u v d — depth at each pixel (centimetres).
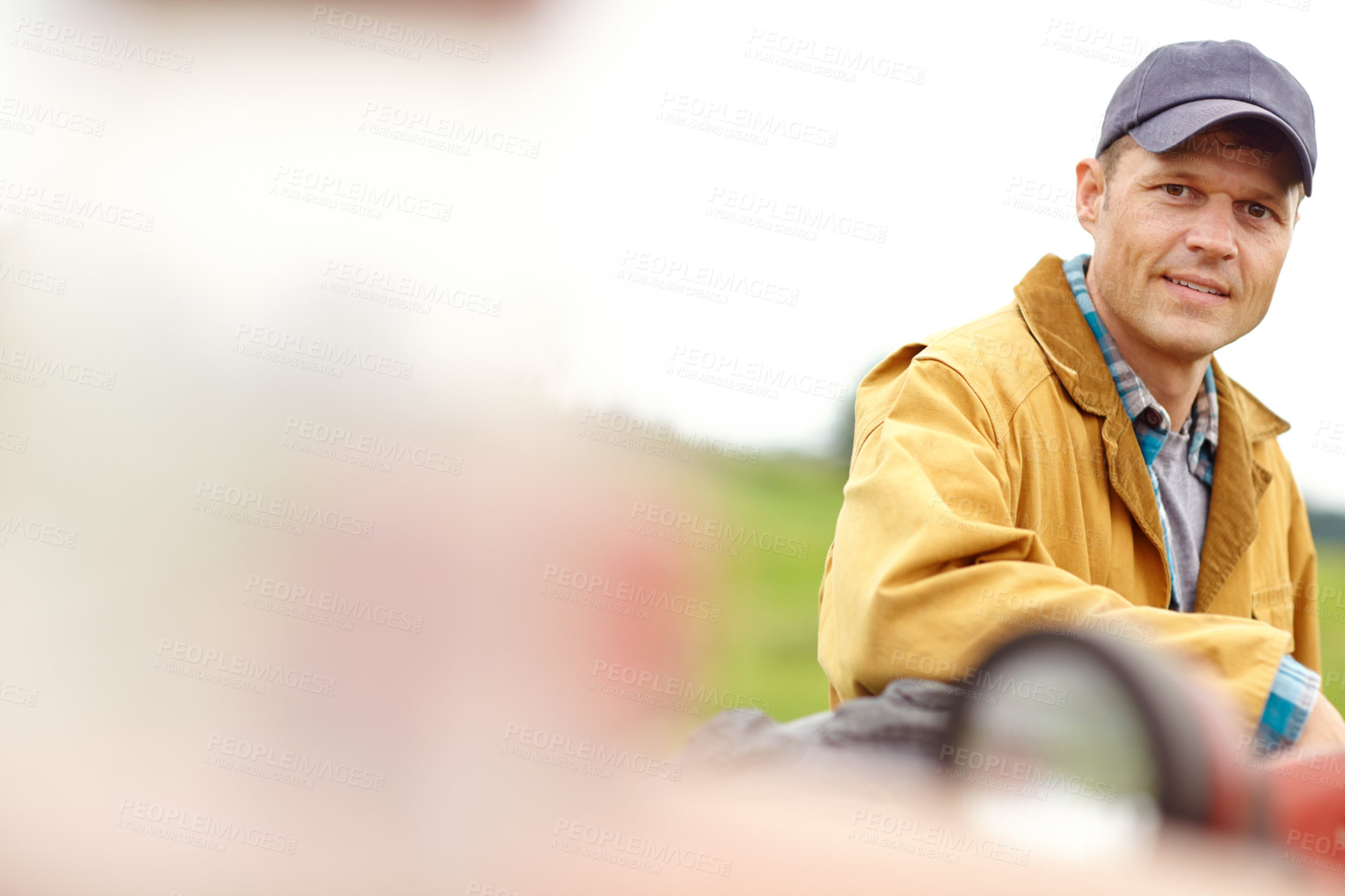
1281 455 264
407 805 63
